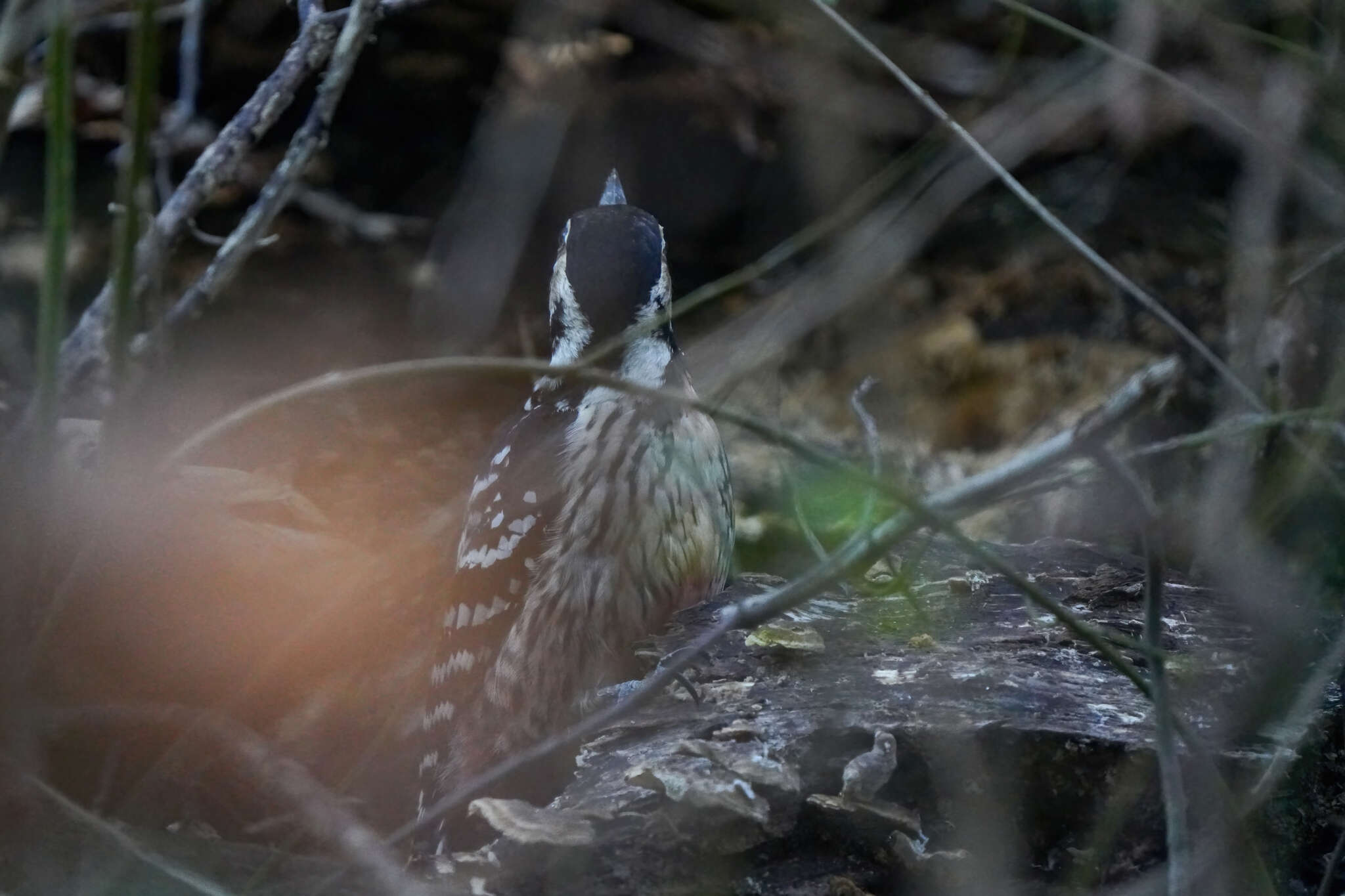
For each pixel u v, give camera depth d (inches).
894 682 196.7
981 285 416.5
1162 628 216.5
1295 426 259.4
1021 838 177.3
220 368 390.6
